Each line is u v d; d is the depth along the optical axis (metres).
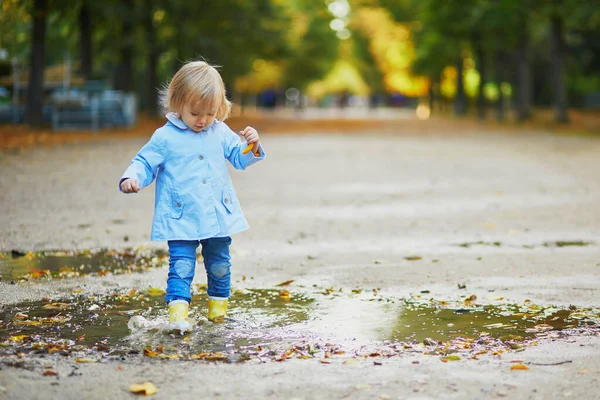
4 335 5.19
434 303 6.25
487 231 9.99
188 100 5.37
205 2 42.25
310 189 14.68
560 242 9.19
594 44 58.00
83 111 29.94
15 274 7.25
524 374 4.40
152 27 36.75
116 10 32.25
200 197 5.43
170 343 5.04
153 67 41.06
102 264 7.79
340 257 8.28
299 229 10.12
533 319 5.71
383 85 99.12
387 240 9.34
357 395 4.06
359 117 65.56
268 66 83.88
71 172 16.31
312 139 32.25
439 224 10.58
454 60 64.69
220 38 46.41
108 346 4.95
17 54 32.47
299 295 6.54
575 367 4.52
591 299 6.35
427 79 81.12
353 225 10.46
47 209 11.46
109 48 36.91
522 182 15.82
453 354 4.81
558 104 42.84
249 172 17.89
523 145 27.73
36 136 25.30
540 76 71.50
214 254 5.62
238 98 85.88
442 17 49.94
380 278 7.23
